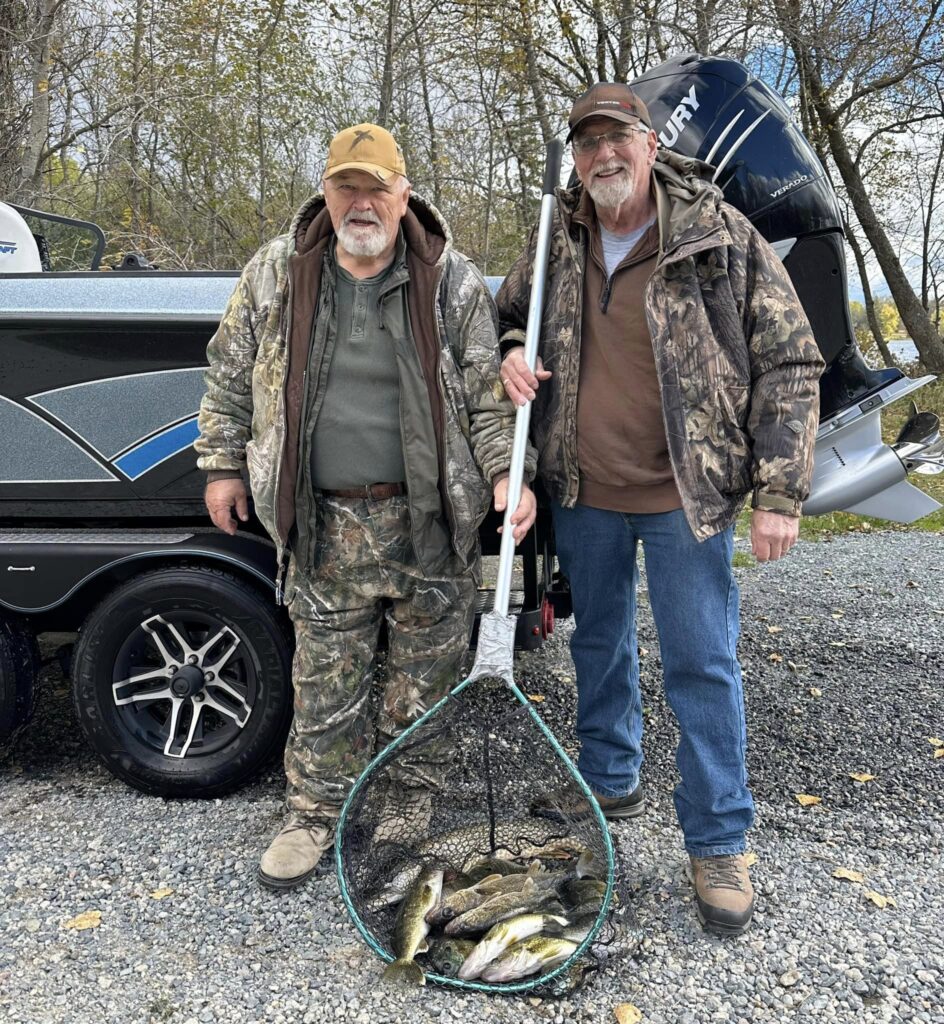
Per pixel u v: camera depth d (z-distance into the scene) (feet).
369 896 7.84
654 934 7.61
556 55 48.98
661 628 7.91
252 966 7.31
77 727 12.07
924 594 18.40
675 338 7.37
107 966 7.30
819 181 9.89
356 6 46.75
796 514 7.30
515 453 7.64
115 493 10.00
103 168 41.68
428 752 8.31
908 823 9.42
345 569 8.27
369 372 7.85
